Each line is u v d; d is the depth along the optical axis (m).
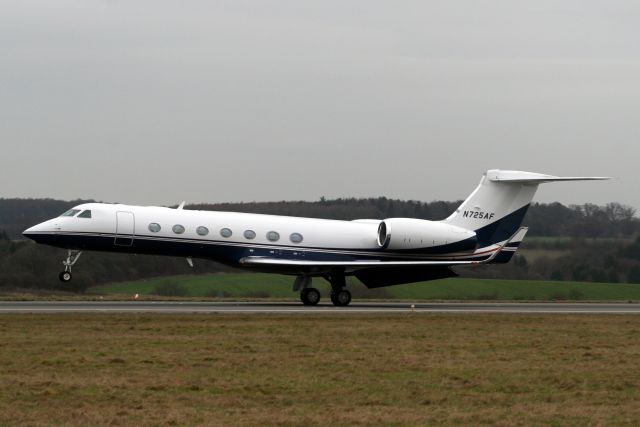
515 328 102.88
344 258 139.75
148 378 64.75
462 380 66.38
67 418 52.19
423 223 142.00
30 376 64.69
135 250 132.50
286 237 137.12
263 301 152.25
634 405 58.62
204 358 74.00
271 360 73.81
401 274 141.88
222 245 134.25
